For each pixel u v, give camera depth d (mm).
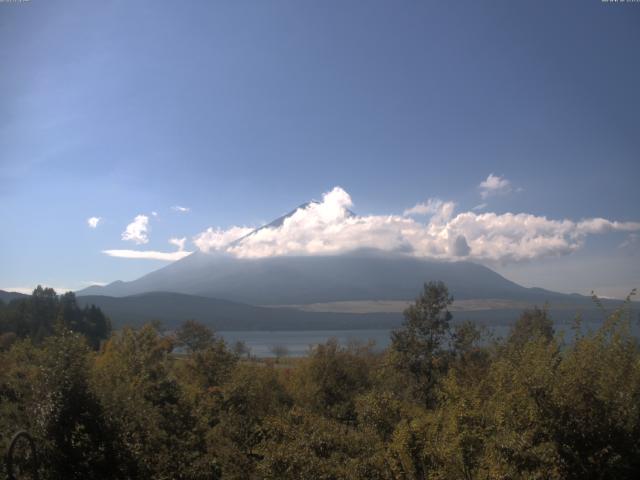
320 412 29438
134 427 14352
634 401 9359
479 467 9836
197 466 15922
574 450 9141
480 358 28047
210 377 30328
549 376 9602
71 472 12922
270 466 11930
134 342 24297
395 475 11305
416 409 14148
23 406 13703
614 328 10188
